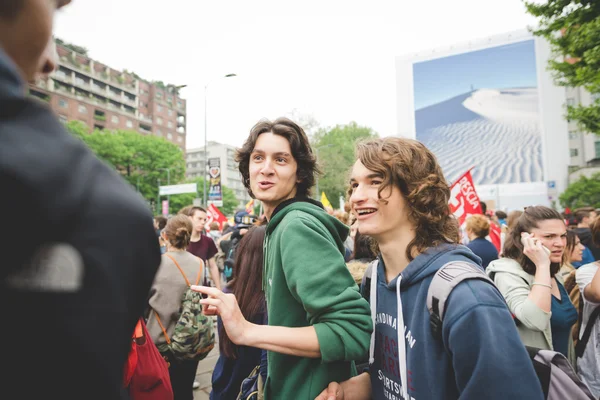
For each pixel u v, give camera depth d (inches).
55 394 13.8
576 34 286.8
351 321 43.2
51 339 13.6
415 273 40.3
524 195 1631.4
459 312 33.9
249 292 76.5
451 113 1840.6
